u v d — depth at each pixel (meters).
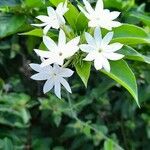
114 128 0.47
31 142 0.45
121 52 0.26
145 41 0.26
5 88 0.40
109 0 0.32
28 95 0.41
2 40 0.40
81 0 0.31
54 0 0.27
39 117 0.47
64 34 0.25
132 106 0.44
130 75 0.25
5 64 0.41
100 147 0.47
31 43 0.35
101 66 0.24
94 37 0.25
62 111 0.41
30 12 0.31
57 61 0.24
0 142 0.37
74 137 0.47
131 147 0.48
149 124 0.47
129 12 0.33
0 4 0.31
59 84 0.26
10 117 0.41
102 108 0.45
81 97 0.41
